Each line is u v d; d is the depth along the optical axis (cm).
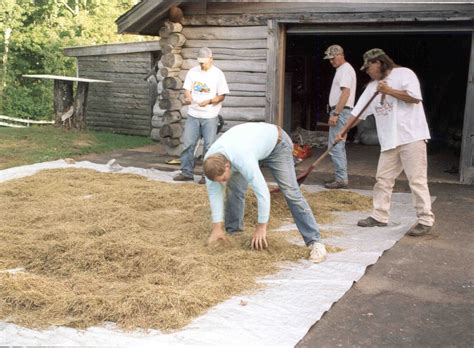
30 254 475
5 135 1251
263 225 474
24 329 355
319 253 482
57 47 2230
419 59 1382
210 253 482
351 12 876
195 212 605
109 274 436
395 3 848
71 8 2617
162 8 967
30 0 2409
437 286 444
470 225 615
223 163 426
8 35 2217
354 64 1438
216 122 812
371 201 710
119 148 1150
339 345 347
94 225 541
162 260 452
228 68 971
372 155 1105
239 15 952
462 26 826
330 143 783
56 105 1426
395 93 552
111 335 349
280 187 491
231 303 395
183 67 1009
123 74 1386
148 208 635
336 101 774
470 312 399
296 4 908
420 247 536
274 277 444
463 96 1301
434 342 354
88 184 746
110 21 2520
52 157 1004
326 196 730
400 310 399
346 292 423
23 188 716
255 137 457
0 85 2131
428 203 569
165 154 1080
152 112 1342
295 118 1377
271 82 936
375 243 538
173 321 362
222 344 339
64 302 379
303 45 1384
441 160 1047
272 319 373
